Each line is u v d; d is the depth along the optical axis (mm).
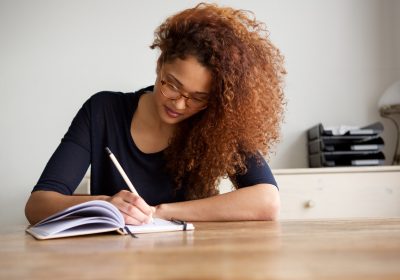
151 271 448
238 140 1228
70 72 2613
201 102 1124
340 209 2084
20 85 2588
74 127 1307
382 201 2092
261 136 1230
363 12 2717
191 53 1038
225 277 412
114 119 1335
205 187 1321
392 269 442
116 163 1050
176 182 1327
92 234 802
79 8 2652
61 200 1032
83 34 2637
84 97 2609
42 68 2605
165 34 1125
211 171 1248
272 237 728
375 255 529
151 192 1326
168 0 2680
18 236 802
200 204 1106
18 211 2510
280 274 422
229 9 1195
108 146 1318
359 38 2705
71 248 630
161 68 1120
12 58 2598
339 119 2654
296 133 2621
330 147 2309
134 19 2660
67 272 451
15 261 525
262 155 1275
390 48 2701
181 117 1164
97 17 2648
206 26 1088
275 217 1146
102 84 2621
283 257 521
